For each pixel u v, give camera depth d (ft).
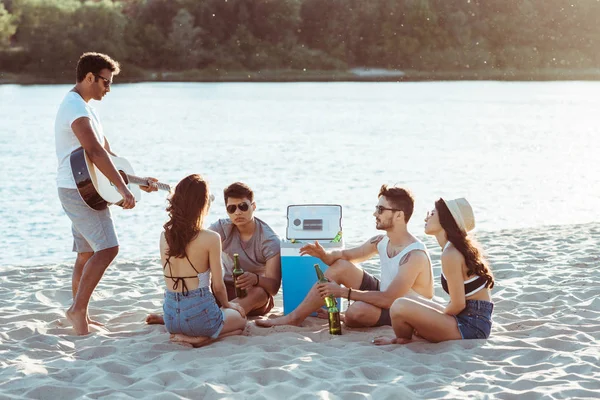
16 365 15.29
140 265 26.63
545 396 13.41
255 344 17.02
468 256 16.58
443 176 58.75
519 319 18.86
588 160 68.64
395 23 289.74
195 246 16.85
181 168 64.39
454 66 288.30
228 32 282.36
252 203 19.34
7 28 257.96
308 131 98.22
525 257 26.40
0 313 19.67
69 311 18.02
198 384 14.25
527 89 211.20
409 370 15.14
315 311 19.26
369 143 83.76
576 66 291.79
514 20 293.43
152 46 271.69
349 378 14.61
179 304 16.88
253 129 100.89
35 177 58.23
